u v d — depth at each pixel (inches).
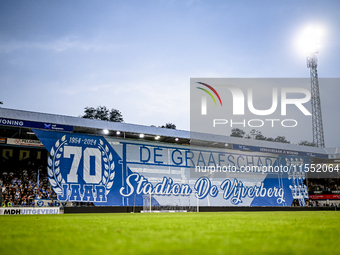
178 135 1203.2
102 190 1031.6
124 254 118.5
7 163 1105.4
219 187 1250.0
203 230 211.9
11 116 924.6
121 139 1103.6
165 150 1178.0
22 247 141.3
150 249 128.8
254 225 260.2
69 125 1005.8
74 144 1017.5
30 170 1139.9
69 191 979.3
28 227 260.2
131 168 1099.9
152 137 1187.9
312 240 153.7
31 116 960.9
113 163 1071.0
